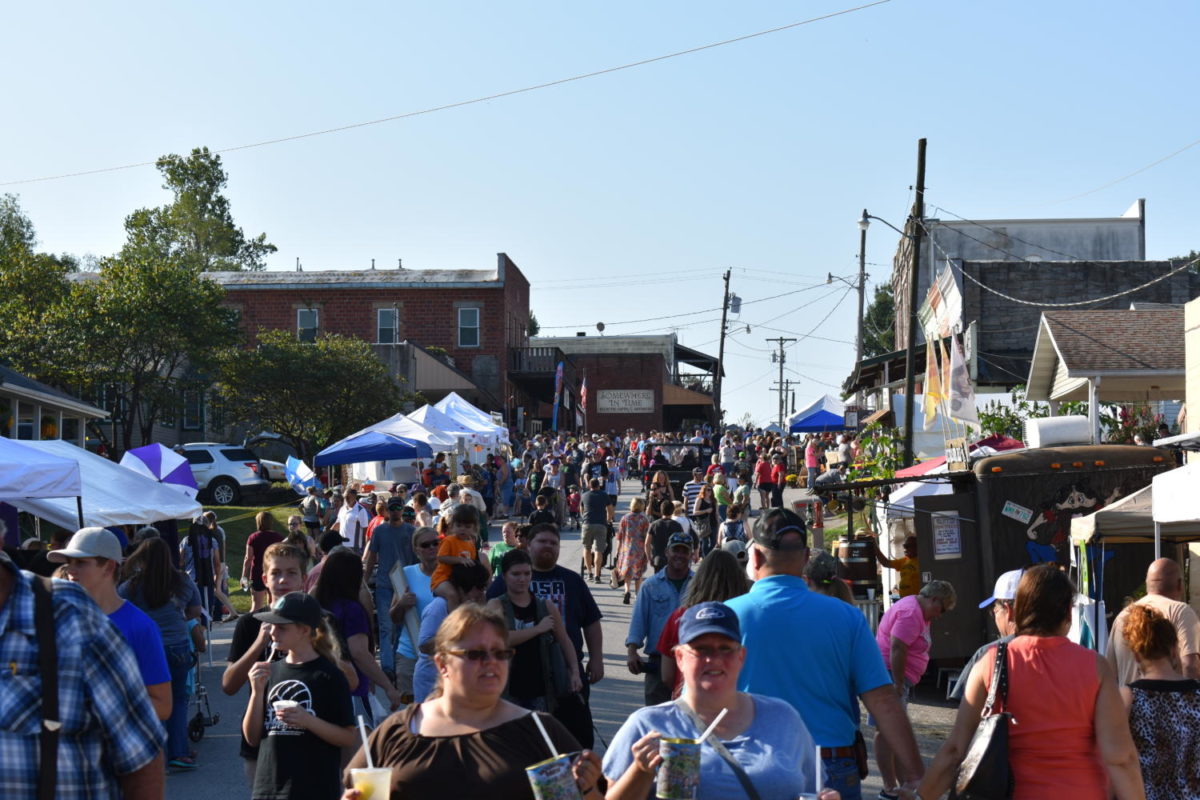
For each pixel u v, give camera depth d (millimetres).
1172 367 22359
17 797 3576
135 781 3889
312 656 6070
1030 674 5090
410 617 9539
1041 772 5039
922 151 23219
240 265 73250
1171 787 5988
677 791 3834
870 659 5312
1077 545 10477
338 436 42406
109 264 37938
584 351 86125
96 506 13305
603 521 22359
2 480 10406
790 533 5441
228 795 8938
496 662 4266
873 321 82375
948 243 45938
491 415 40406
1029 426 15250
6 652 3635
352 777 4070
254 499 36375
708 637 4316
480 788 4117
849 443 37250
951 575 12414
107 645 3812
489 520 34250
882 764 7770
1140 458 12531
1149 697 6059
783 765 4262
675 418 85438
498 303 54125
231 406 42000
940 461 18109
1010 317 37938
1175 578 7184
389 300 54188
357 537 20188
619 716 11500
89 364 36344
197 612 10086
